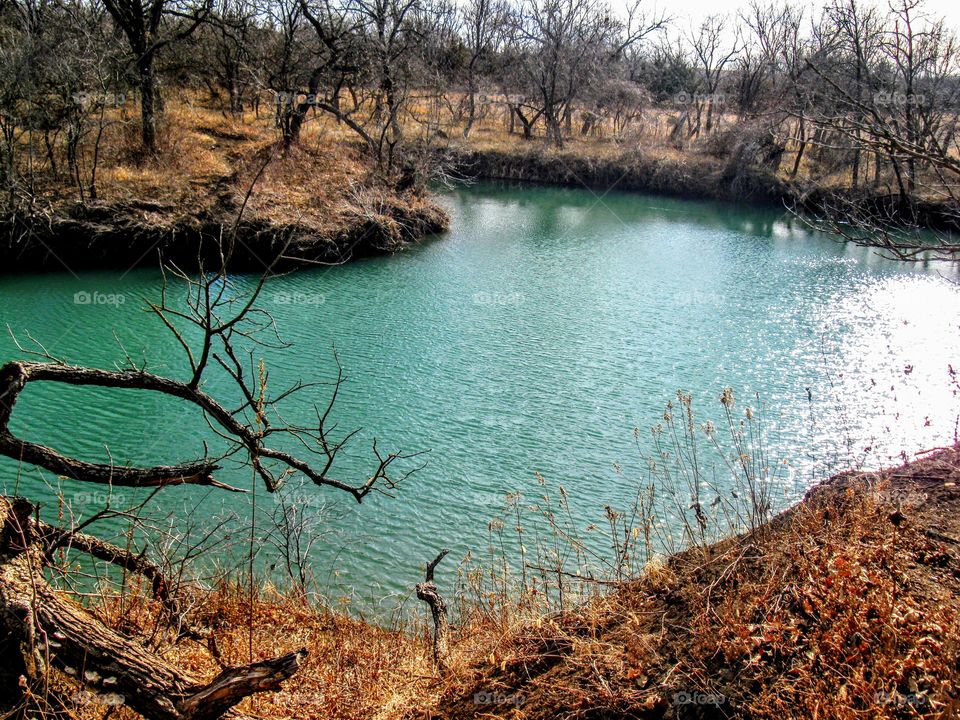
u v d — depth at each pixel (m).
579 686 4.26
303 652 3.81
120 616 5.26
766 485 11.05
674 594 4.81
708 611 4.46
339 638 6.17
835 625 4.01
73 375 4.39
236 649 5.54
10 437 4.24
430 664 5.55
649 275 25.39
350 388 15.34
